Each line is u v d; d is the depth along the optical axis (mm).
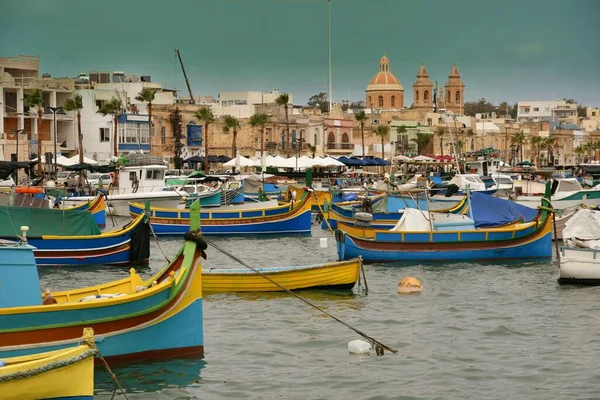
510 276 49875
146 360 28375
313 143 168625
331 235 75500
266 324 36531
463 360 31531
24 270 27188
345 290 43594
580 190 94250
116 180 92125
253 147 152875
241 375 29297
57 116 130125
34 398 20375
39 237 49125
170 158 143250
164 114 143000
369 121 195625
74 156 121062
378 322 37562
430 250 54375
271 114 159125
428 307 40844
